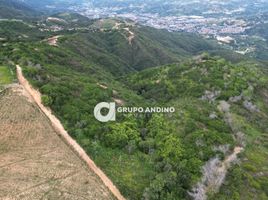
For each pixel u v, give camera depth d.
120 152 55.50
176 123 66.50
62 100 64.44
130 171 51.25
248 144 67.81
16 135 54.44
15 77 70.50
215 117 73.56
